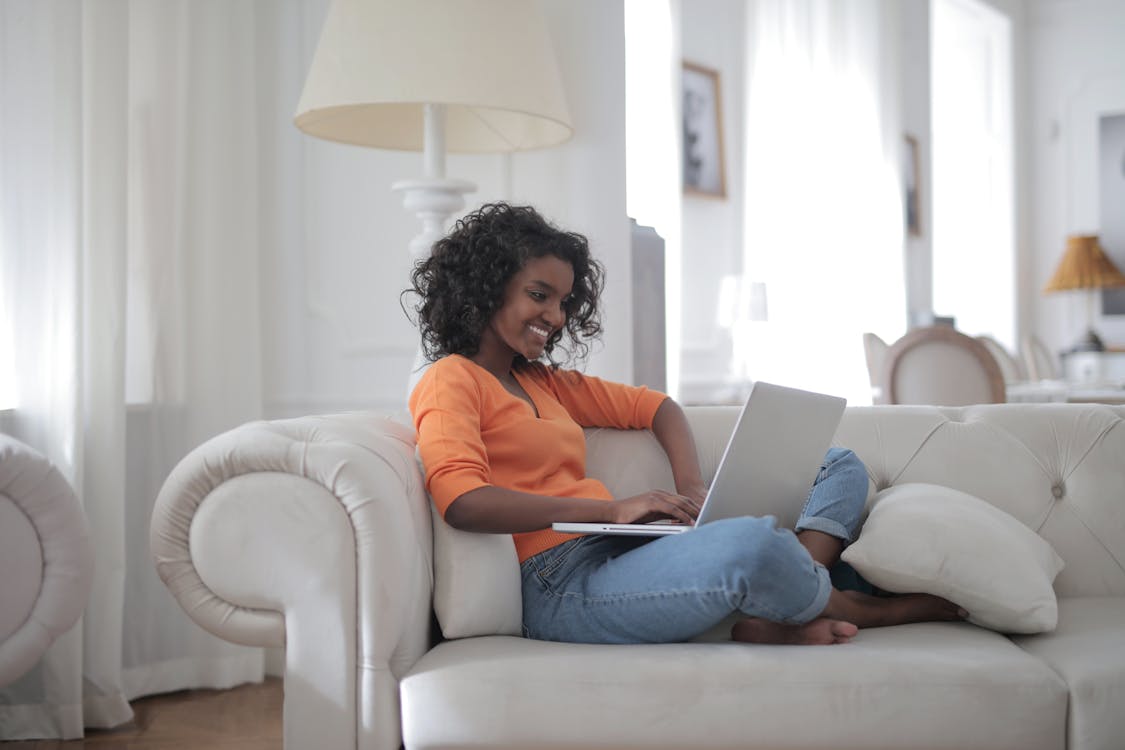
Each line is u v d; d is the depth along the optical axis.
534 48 2.65
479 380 1.88
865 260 5.97
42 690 2.59
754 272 5.59
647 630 1.66
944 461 2.16
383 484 1.57
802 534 1.87
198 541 1.55
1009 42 8.75
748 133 5.59
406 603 1.57
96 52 2.70
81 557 1.58
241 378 3.03
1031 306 9.12
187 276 2.96
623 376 3.18
